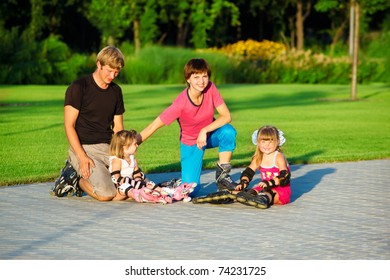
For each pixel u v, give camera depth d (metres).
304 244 12.62
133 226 13.84
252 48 84.94
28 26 104.88
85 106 16.53
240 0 111.81
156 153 24.61
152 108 43.53
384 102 50.50
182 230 13.54
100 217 14.61
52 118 36.59
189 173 16.88
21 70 70.31
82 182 16.47
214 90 16.53
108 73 16.28
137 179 16.30
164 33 110.38
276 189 15.85
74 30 112.00
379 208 15.73
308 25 129.75
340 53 102.50
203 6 100.19
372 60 82.62
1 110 41.16
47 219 14.42
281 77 79.75
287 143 27.80
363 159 23.72
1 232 13.34
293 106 46.88
